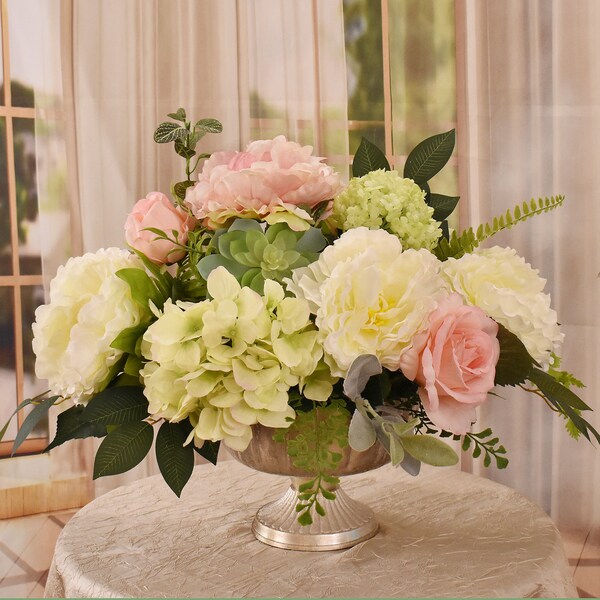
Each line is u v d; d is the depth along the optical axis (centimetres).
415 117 195
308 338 86
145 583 93
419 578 92
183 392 85
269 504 111
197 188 97
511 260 99
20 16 175
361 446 79
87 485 180
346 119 190
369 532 105
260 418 84
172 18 180
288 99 188
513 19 195
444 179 196
